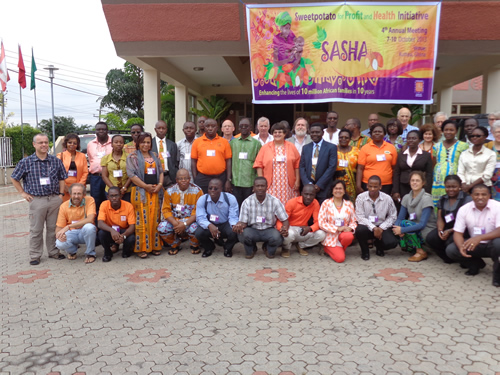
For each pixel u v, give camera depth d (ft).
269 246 18.38
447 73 41.93
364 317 12.25
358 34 26.53
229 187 20.63
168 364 9.87
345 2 26.04
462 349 10.37
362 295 13.96
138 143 18.69
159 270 16.98
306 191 18.02
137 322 12.14
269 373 9.43
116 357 10.23
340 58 26.94
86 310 13.06
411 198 18.08
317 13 26.48
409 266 17.15
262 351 10.39
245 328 11.65
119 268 17.38
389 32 26.45
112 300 13.83
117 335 11.37
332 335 11.16
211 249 19.11
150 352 10.43
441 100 45.19
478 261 15.96
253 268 17.11
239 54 29.99
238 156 20.42
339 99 27.35
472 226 15.61
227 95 52.13
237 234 18.67
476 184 16.08
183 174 18.75
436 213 18.13
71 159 20.95
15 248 21.34
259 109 51.96
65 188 20.36
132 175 18.29
